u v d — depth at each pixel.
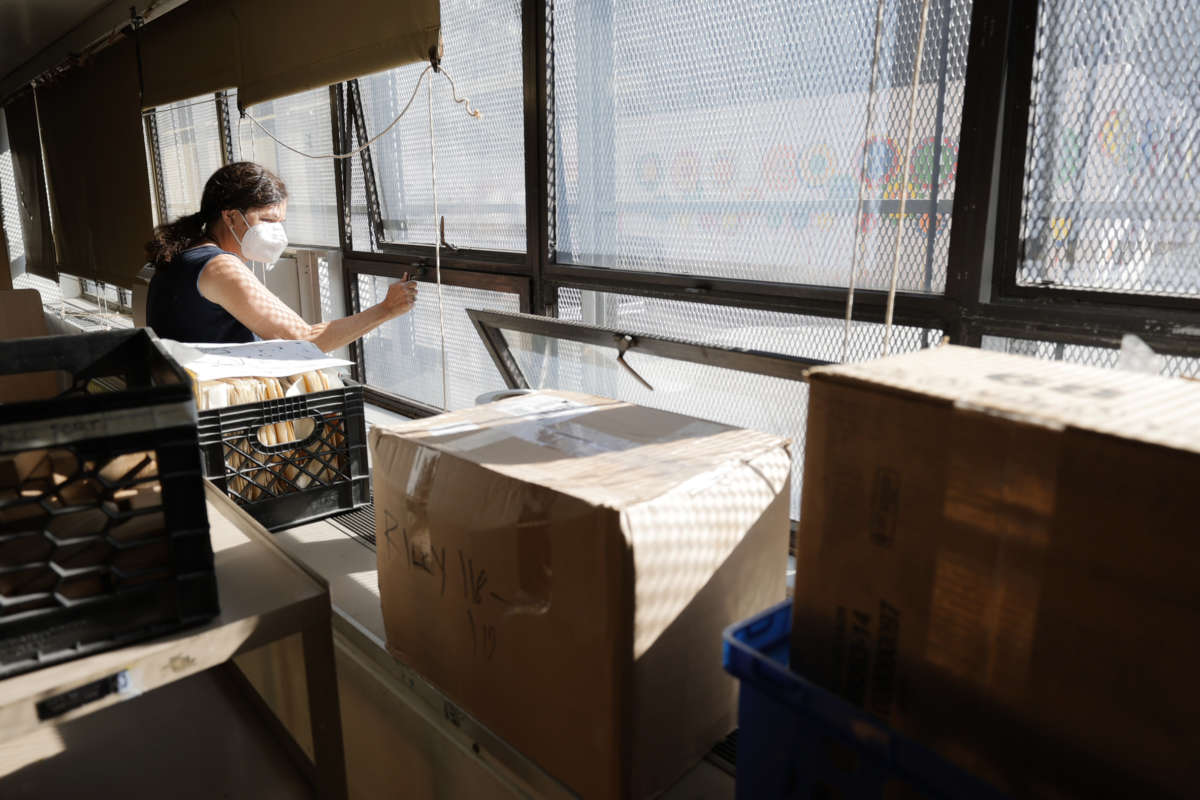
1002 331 1.31
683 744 0.93
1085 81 1.19
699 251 1.78
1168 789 0.52
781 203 1.60
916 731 0.67
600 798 0.87
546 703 0.91
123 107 3.77
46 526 0.80
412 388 2.80
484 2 2.16
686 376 1.41
